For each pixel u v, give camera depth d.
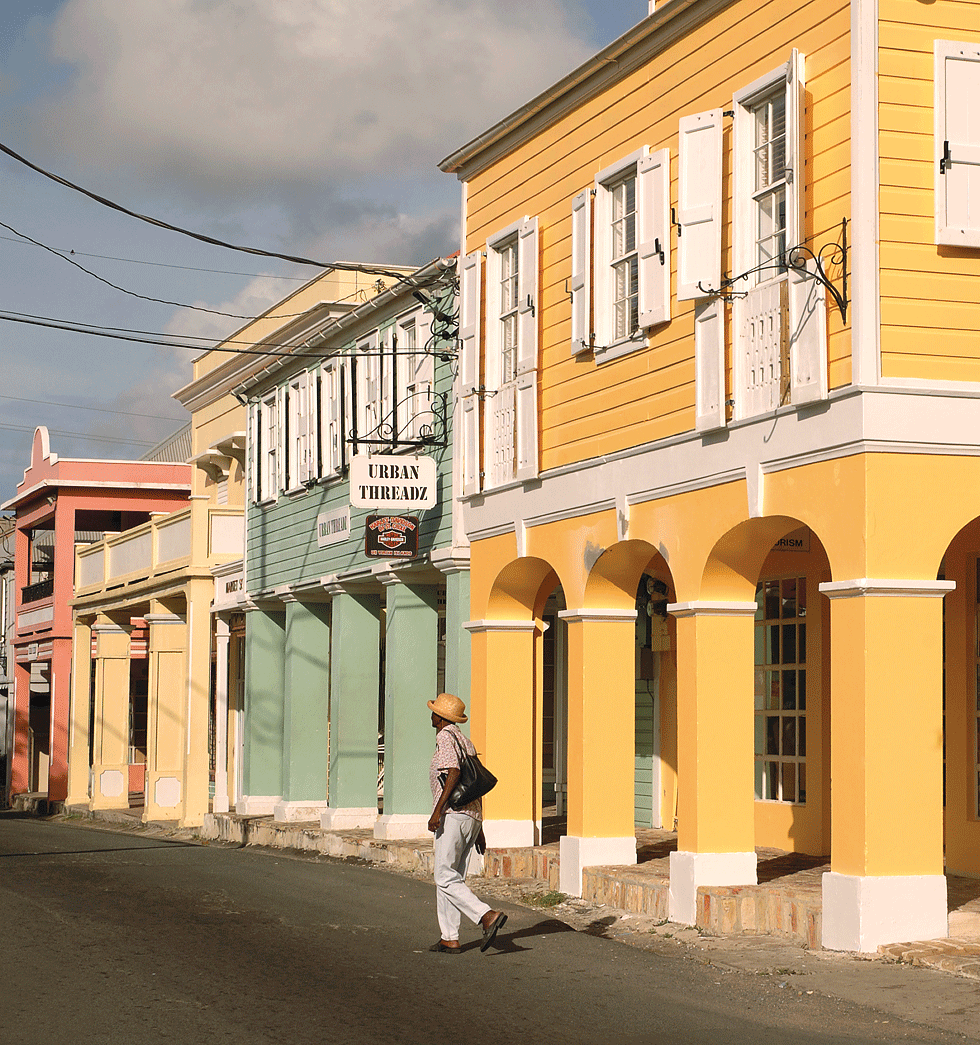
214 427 29.97
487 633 16.78
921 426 11.05
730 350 12.68
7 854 20.16
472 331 17.31
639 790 19.08
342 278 23.17
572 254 15.31
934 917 10.77
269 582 24.67
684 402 13.30
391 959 10.76
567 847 14.79
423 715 19.78
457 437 17.98
